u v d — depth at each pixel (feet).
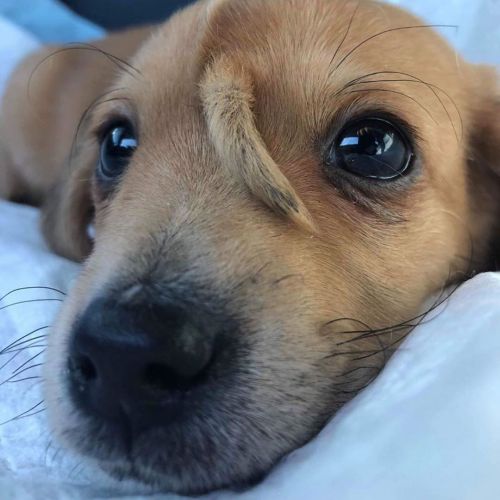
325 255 0.31
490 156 0.41
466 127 0.41
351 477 0.21
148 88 0.37
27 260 0.45
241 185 0.31
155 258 0.28
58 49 0.75
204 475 0.27
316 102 0.33
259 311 0.28
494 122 0.41
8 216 0.61
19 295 0.41
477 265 0.42
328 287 0.31
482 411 0.20
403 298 0.34
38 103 0.73
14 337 0.38
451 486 0.19
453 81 0.40
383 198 0.33
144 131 0.36
